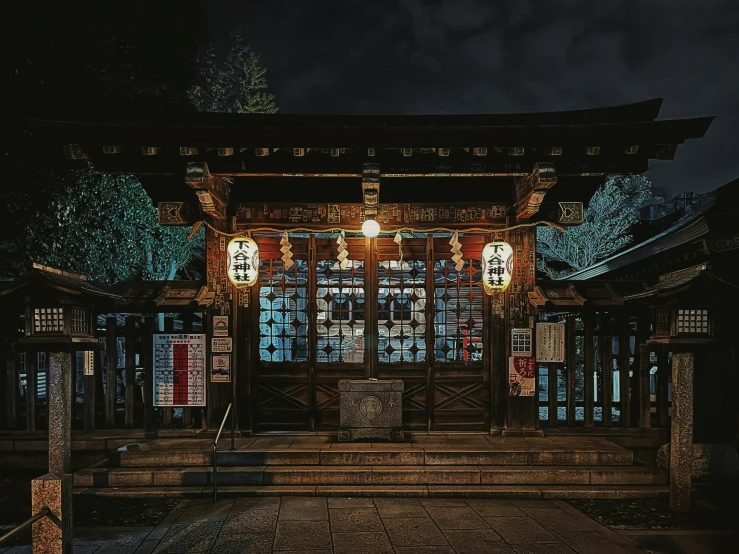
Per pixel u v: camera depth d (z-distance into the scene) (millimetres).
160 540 5996
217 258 9195
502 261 8797
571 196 9695
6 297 6863
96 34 11594
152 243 16078
